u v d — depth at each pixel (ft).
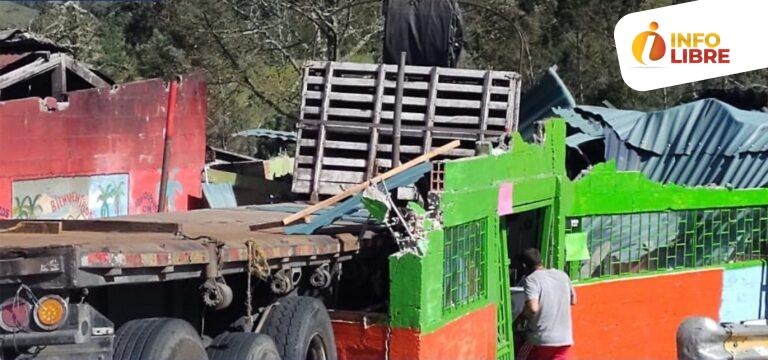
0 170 43.32
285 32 96.02
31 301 18.43
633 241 42.22
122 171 50.34
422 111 41.19
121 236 23.16
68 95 47.19
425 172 29.73
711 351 23.25
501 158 33.68
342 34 91.61
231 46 90.17
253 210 35.83
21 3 180.96
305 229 27.17
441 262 28.43
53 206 46.29
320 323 25.61
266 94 94.79
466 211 30.55
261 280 25.04
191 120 54.60
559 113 55.21
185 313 23.71
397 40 46.19
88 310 19.15
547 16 112.06
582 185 39.55
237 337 23.17
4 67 49.06
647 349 42.34
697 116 54.29
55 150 46.42
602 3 110.83
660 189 42.86
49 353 18.94
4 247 18.95
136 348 19.94
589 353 39.78
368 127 40.68
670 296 43.29
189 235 24.02
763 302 47.67
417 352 26.94
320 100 41.50
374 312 28.22
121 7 122.01
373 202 27.17
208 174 56.75
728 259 46.29
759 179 49.98
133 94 50.90
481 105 40.98
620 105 112.16
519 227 38.78
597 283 40.24
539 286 31.78
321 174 40.47
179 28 88.43
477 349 31.76
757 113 56.08
